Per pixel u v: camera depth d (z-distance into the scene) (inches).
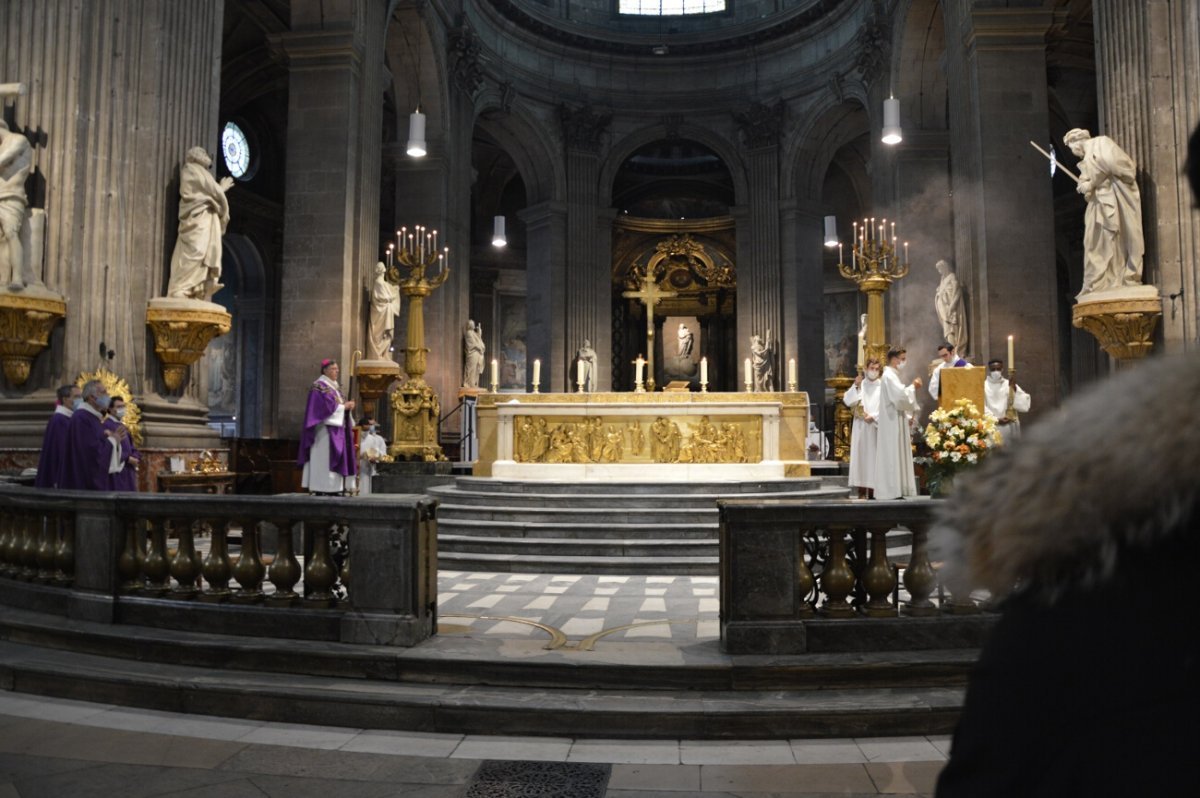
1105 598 37.8
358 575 213.6
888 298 813.9
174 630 227.0
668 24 1180.5
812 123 1080.2
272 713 193.2
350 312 649.0
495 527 404.8
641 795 150.8
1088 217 416.8
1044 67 573.3
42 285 402.3
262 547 374.0
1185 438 35.2
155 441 418.6
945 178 792.3
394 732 185.8
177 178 455.8
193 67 470.9
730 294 1368.1
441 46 882.8
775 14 1095.0
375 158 704.4
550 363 1098.1
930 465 302.4
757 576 201.5
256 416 1125.7
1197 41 378.6
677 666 193.5
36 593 250.2
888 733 181.0
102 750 173.0
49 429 330.0
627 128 1170.6
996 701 40.1
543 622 254.7
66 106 417.7
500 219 1008.2
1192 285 381.7
